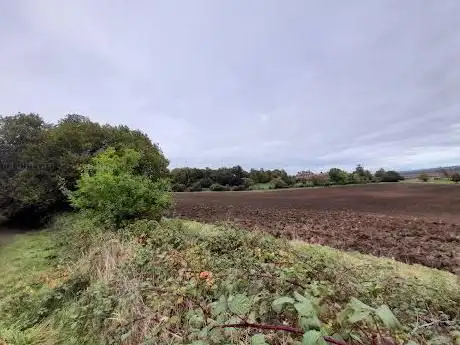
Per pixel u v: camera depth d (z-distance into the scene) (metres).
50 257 9.05
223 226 8.08
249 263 4.48
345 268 4.28
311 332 1.54
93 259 6.27
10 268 8.28
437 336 2.67
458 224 12.22
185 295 3.76
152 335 3.19
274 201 25.16
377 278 4.30
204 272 4.33
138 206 9.43
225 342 2.46
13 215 17.89
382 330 2.27
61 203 16.66
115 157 11.17
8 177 18.27
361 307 1.88
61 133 16.61
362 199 24.95
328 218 14.46
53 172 15.84
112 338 3.78
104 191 9.43
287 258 5.18
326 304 2.55
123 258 5.84
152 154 14.90
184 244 6.21
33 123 19.77
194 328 2.88
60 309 5.30
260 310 2.75
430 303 3.89
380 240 9.03
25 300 5.68
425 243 8.65
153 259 5.23
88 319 4.53
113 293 4.62
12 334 4.57
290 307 2.47
